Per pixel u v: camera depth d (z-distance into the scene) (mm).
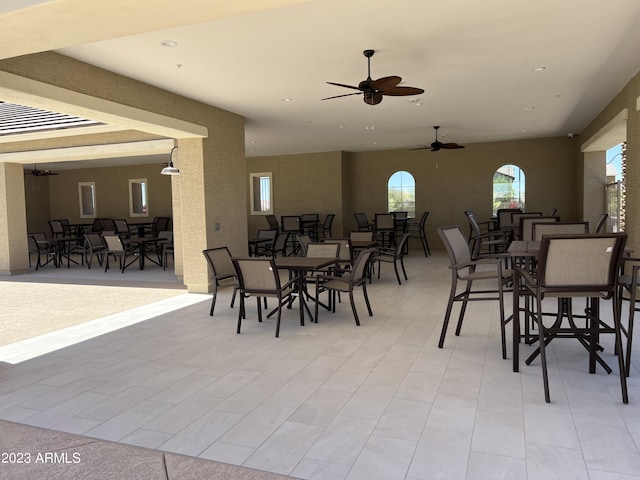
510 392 2869
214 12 2680
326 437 2373
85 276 8703
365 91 4738
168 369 3477
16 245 9195
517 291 3201
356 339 4109
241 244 7527
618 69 5410
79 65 4676
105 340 4336
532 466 2066
